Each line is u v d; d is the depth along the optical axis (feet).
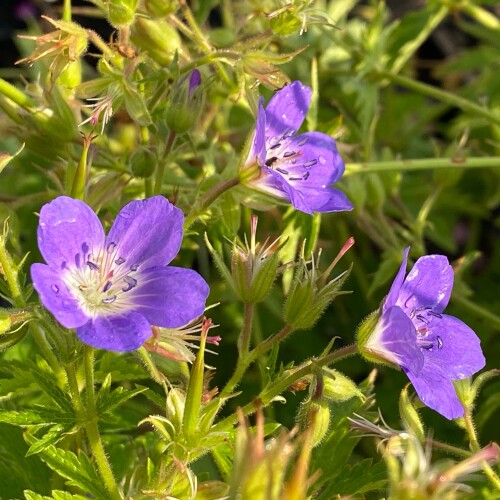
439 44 1.78
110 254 0.88
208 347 1.24
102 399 0.91
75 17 1.70
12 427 1.03
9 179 1.26
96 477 0.92
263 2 1.19
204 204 0.99
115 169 1.04
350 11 1.79
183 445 0.88
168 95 1.01
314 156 1.01
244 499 0.80
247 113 1.31
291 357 1.25
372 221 1.21
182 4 1.09
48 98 1.03
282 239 1.05
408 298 0.93
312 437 0.87
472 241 1.46
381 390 1.21
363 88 1.30
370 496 1.04
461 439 1.15
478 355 0.93
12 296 0.92
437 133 1.65
